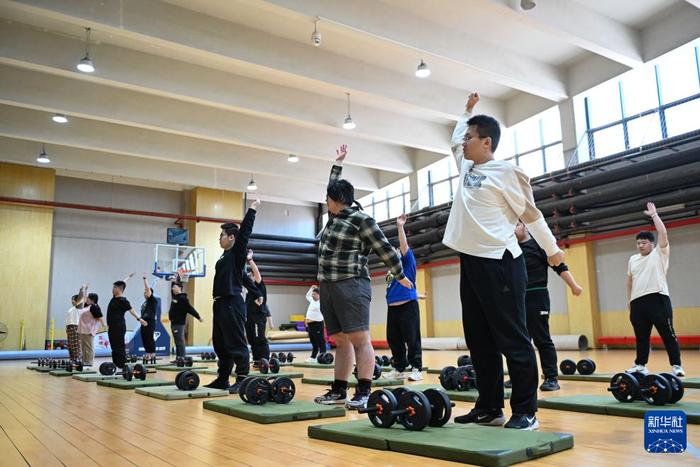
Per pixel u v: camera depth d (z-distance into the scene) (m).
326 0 8.44
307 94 12.34
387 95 11.23
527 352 2.45
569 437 2.14
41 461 2.17
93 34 9.83
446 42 9.73
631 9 9.56
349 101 12.75
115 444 2.51
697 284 9.66
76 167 14.74
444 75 11.73
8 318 14.20
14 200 14.48
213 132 12.82
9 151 14.12
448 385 4.12
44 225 15.02
